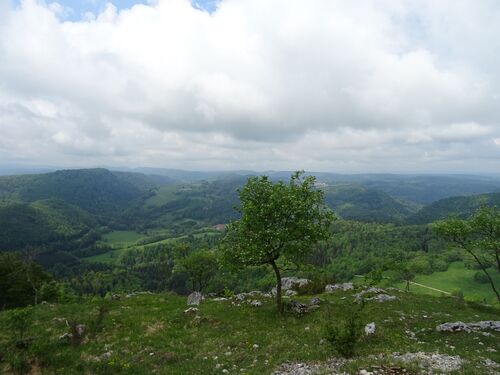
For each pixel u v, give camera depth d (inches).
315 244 1510.8
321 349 968.3
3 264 2950.3
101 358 1010.7
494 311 1771.7
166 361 980.6
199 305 1624.0
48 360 983.0
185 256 2876.5
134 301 1758.1
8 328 1264.8
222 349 1040.2
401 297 1851.6
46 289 2625.5
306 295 2134.6
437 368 772.0
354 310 1461.6
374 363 789.2
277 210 1398.9
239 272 1568.7
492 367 810.8
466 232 1947.6
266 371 837.2
